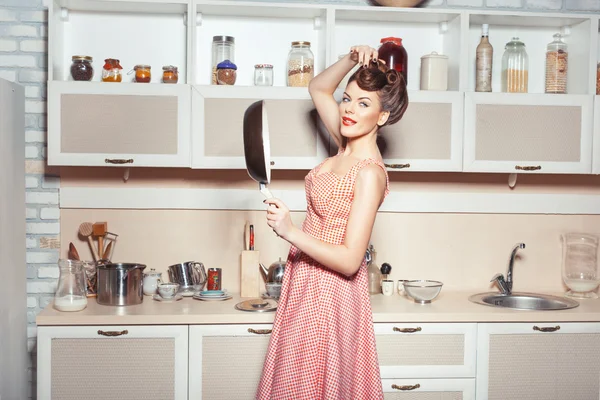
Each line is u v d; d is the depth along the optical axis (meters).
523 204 3.06
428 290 2.68
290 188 2.96
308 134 2.67
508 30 2.98
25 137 2.85
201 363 2.46
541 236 3.08
